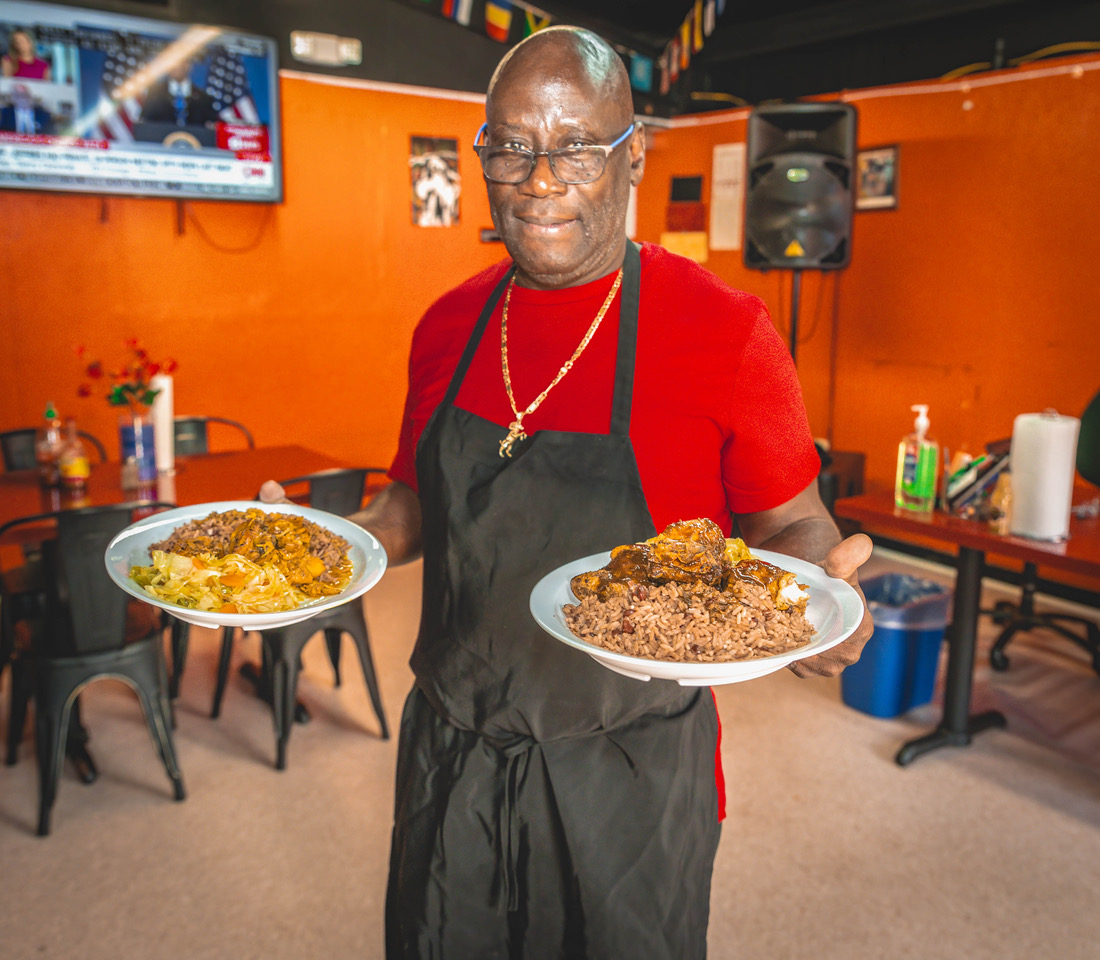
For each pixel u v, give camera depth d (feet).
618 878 3.53
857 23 14.89
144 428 9.46
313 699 10.36
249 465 10.42
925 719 10.02
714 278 3.55
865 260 15.43
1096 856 7.59
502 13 15.56
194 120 12.91
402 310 15.81
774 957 6.39
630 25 16.78
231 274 14.01
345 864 7.45
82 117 12.09
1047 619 11.24
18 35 11.48
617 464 3.42
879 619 9.80
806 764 9.01
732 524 3.75
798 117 14.02
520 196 3.23
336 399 15.43
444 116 15.53
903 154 14.69
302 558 3.49
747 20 16.30
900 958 6.40
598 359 3.48
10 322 12.33
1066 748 9.39
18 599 8.89
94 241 12.79
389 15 14.62
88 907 6.88
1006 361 13.82
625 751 3.54
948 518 8.30
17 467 10.66
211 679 10.86
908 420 15.19
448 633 3.65
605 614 2.82
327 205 14.70
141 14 12.35
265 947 6.49
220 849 7.62
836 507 8.83
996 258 13.75
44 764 7.70
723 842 7.70
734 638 2.68
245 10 13.26
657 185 18.17
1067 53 13.00
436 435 3.71
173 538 3.70
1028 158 13.21
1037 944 6.55
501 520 3.50
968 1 13.58
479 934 3.70
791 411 3.37
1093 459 10.04
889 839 7.78
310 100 14.20
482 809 3.62
